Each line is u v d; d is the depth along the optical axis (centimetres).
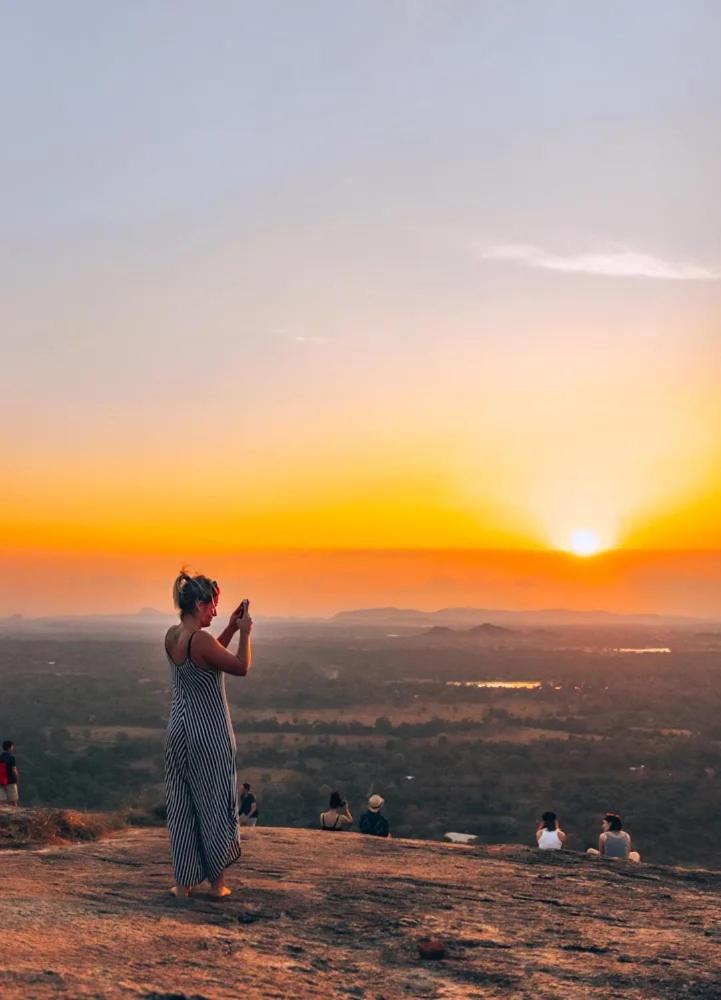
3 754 1720
